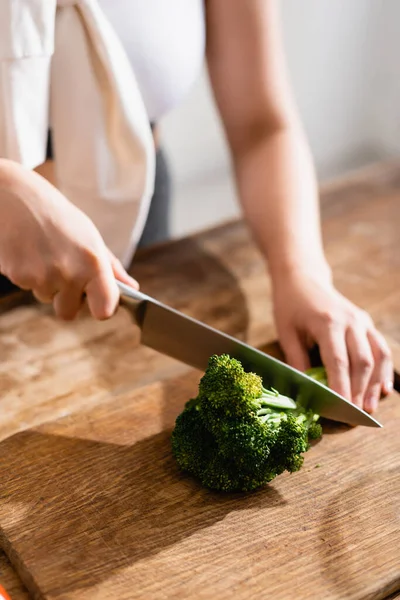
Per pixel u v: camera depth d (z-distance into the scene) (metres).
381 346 0.99
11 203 0.87
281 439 0.81
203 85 2.46
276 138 1.24
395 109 2.81
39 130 1.02
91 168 1.11
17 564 0.76
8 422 0.95
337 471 0.87
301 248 1.11
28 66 0.96
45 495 0.82
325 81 2.75
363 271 1.26
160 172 1.44
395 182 1.50
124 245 1.20
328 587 0.74
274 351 1.04
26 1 0.92
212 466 0.81
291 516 0.81
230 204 2.68
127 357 1.07
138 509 0.81
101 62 1.02
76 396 1.00
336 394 0.88
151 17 1.08
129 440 0.90
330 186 1.48
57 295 0.91
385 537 0.79
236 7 1.19
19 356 1.06
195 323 0.93
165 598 0.72
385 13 2.67
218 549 0.77
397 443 0.90
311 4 2.52
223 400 0.79
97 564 0.75
